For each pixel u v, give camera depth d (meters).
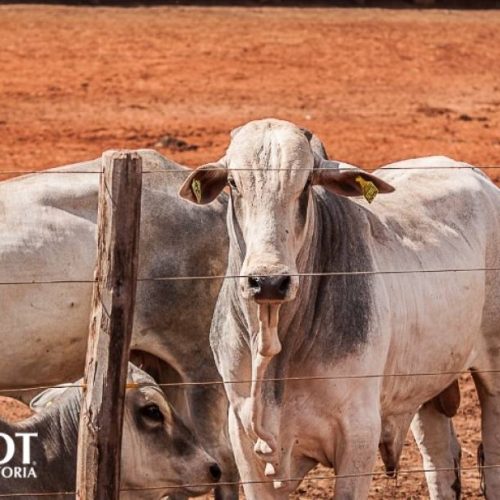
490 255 11.97
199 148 30.55
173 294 12.65
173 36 46.28
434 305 10.95
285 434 10.13
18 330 12.16
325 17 52.44
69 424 10.76
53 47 43.22
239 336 10.06
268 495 10.44
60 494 10.73
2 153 29.25
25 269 12.16
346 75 41.16
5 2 52.12
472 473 14.46
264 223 9.33
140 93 37.00
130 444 10.95
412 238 11.05
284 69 41.53
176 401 12.96
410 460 14.71
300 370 10.02
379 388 10.37
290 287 9.05
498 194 12.28
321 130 33.09
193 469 11.16
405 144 31.83
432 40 48.25
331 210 10.21
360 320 10.07
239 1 55.03
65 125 32.56
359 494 10.20
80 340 12.53
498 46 47.88
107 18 49.59
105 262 8.85
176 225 12.66
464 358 11.60
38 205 12.45
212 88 38.12
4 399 16.06
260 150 9.55
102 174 8.85
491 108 37.09
